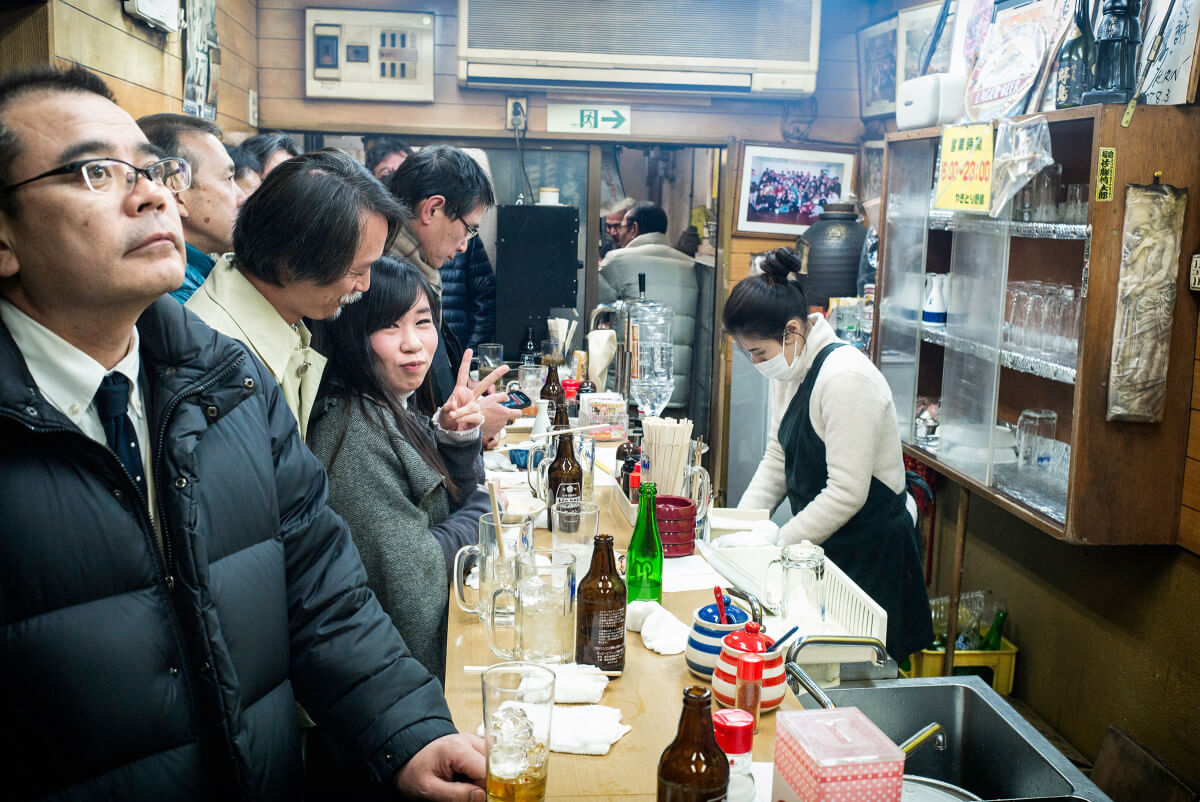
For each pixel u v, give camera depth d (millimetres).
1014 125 3111
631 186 8477
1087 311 2762
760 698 1572
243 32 5027
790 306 3059
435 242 3129
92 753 1217
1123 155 2707
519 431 3709
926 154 3830
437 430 2455
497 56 5281
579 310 5789
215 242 2533
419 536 2049
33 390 1173
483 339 5285
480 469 2479
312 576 1587
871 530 3043
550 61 5305
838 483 2984
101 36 3229
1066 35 3170
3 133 1145
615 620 1736
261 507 1441
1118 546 3197
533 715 1324
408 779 1519
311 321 2148
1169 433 2848
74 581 1201
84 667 1199
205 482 1349
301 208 1814
